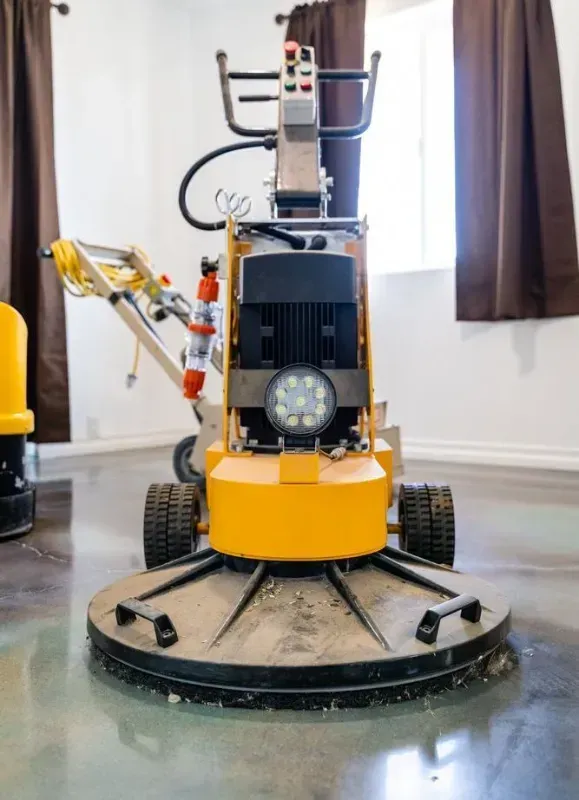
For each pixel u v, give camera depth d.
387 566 1.42
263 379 1.55
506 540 2.26
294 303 1.56
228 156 4.85
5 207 3.75
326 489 1.31
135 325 3.00
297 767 0.96
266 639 1.16
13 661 1.34
